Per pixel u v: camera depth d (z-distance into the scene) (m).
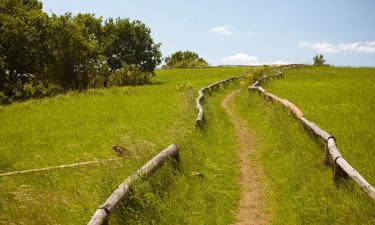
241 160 11.75
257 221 7.48
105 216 6.08
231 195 8.83
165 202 7.60
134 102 25.77
